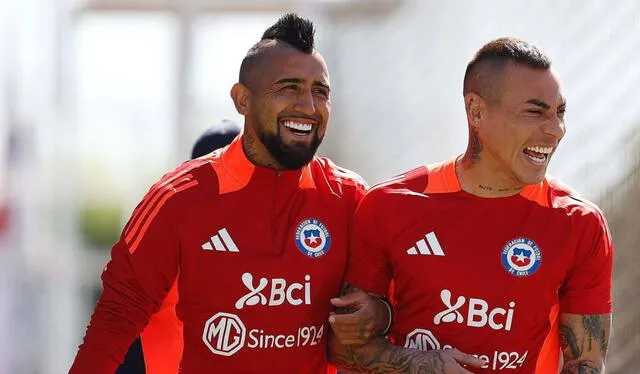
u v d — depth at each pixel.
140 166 43.66
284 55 12.26
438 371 11.86
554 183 12.78
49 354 32.78
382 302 12.59
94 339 12.28
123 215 43.00
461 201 12.38
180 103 35.22
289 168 12.51
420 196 12.48
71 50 33.88
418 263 12.23
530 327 12.21
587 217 12.34
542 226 12.25
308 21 12.54
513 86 11.90
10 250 32.41
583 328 12.40
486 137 12.15
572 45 20.45
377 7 29.36
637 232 18.88
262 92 12.30
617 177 19.28
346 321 12.27
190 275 12.36
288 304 12.33
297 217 12.62
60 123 33.84
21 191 32.91
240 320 12.27
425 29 27.56
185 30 34.97
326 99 12.49
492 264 12.11
